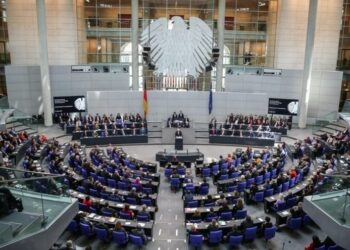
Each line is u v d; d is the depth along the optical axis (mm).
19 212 9719
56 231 9977
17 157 21016
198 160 21844
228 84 32094
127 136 27109
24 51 32125
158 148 26516
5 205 9445
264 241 13625
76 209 11406
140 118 28719
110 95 29234
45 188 10516
